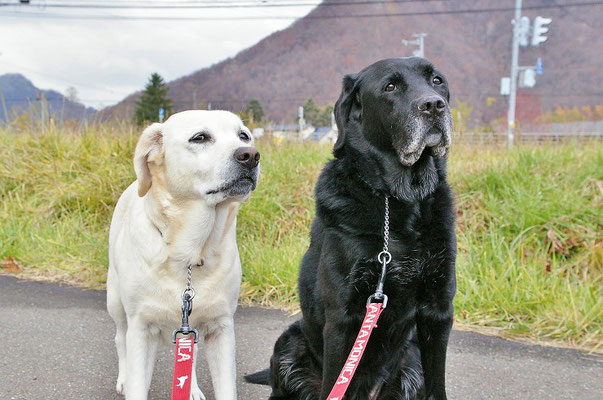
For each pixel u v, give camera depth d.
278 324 4.12
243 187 2.47
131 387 2.45
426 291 2.47
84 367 3.28
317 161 7.20
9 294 4.77
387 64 2.69
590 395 2.97
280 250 5.10
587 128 7.61
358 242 2.45
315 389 2.76
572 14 69.12
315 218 2.81
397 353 2.66
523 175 5.84
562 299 4.12
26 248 5.86
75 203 6.67
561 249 4.87
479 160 6.64
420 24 84.62
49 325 4.00
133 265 2.50
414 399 2.70
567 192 5.50
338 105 2.82
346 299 2.44
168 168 2.50
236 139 2.55
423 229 2.47
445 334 2.50
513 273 4.43
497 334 3.91
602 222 5.06
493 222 5.34
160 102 25.31
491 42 79.81
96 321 4.12
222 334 2.62
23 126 8.48
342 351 2.45
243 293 4.70
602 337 3.76
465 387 3.05
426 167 2.57
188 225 2.47
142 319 2.51
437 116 2.49
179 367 2.36
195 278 2.52
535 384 3.10
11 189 7.15
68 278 5.30
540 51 64.62
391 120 2.55
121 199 3.03
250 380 3.03
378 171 2.55
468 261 4.76
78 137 7.91
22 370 3.21
